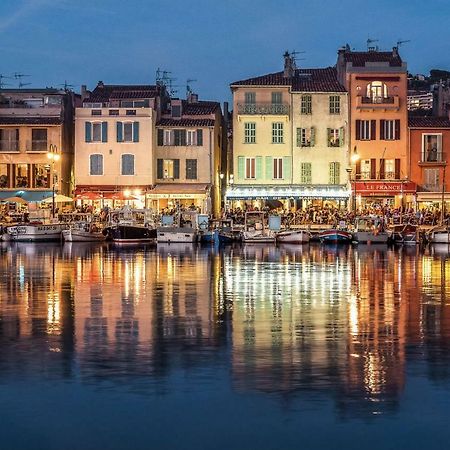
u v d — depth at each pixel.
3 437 19.03
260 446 18.53
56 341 28.39
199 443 18.69
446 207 103.00
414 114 120.88
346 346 27.52
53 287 44.88
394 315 34.22
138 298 39.84
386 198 101.56
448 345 27.72
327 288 44.56
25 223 94.31
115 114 104.25
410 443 18.62
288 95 104.00
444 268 58.62
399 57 105.62
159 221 95.69
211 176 105.38
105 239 94.62
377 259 68.31
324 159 103.88
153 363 25.02
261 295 41.16
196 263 63.34
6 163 103.56
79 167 104.38
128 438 18.95
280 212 100.38
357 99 103.00
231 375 23.59
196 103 112.31
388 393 21.84
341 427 19.47
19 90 108.06
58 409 20.67
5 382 22.89
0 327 31.17
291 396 21.59
